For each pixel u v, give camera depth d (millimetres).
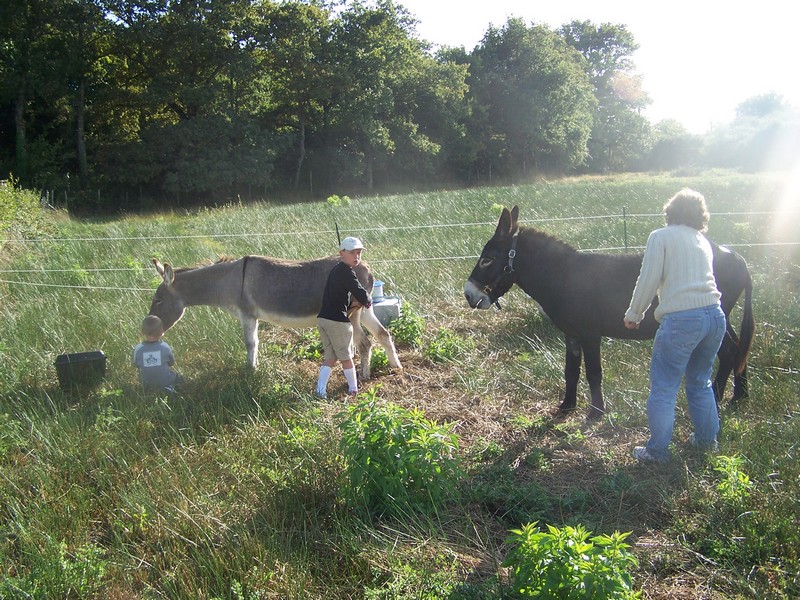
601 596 2883
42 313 8289
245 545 3760
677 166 62469
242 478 4574
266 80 39031
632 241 11438
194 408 5758
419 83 44875
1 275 10344
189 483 4508
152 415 5645
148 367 6230
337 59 39719
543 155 55438
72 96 34469
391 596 3354
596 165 66062
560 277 5473
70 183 34188
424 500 4164
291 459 4766
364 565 3625
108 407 5641
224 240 13492
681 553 3676
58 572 3541
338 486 4363
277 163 42625
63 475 4746
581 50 73750
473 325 8148
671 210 4602
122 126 38094
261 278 6648
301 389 6320
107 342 7426
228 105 36438
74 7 33156
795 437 4730
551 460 4852
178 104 37312
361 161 42750
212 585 3551
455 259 10883
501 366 6730
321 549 3832
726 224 12766
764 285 8273
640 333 5371
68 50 33125
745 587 3338
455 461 4281
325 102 41188
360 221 16297
